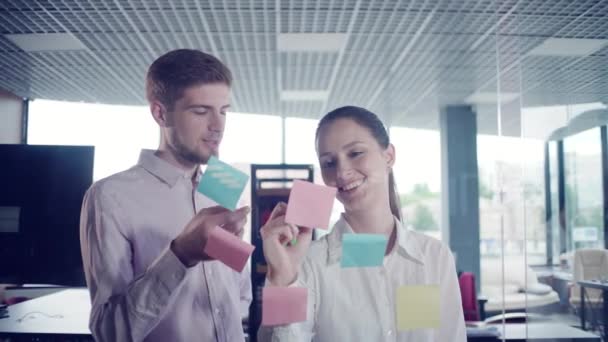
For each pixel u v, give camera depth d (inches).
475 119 209.5
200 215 32.8
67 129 183.5
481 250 212.2
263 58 140.2
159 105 39.3
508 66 149.7
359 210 39.6
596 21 114.6
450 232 211.0
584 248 163.8
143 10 107.0
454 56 140.8
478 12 111.0
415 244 40.7
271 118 212.5
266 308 34.5
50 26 116.0
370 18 114.1
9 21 113.0
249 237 90.3
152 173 41.2
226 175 33.6
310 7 107.3
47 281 120.3
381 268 39.3
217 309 41.0
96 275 37.6
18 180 121.4
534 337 126.0
